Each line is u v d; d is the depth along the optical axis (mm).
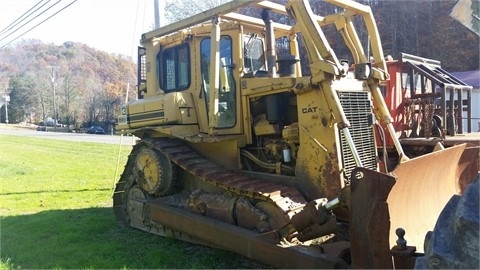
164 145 5543
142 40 6094
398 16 22766
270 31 5258
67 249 5234
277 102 4809
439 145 5266
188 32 5680
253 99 5031
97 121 57562
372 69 4719
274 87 4684
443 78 8742
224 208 4676
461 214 2354
